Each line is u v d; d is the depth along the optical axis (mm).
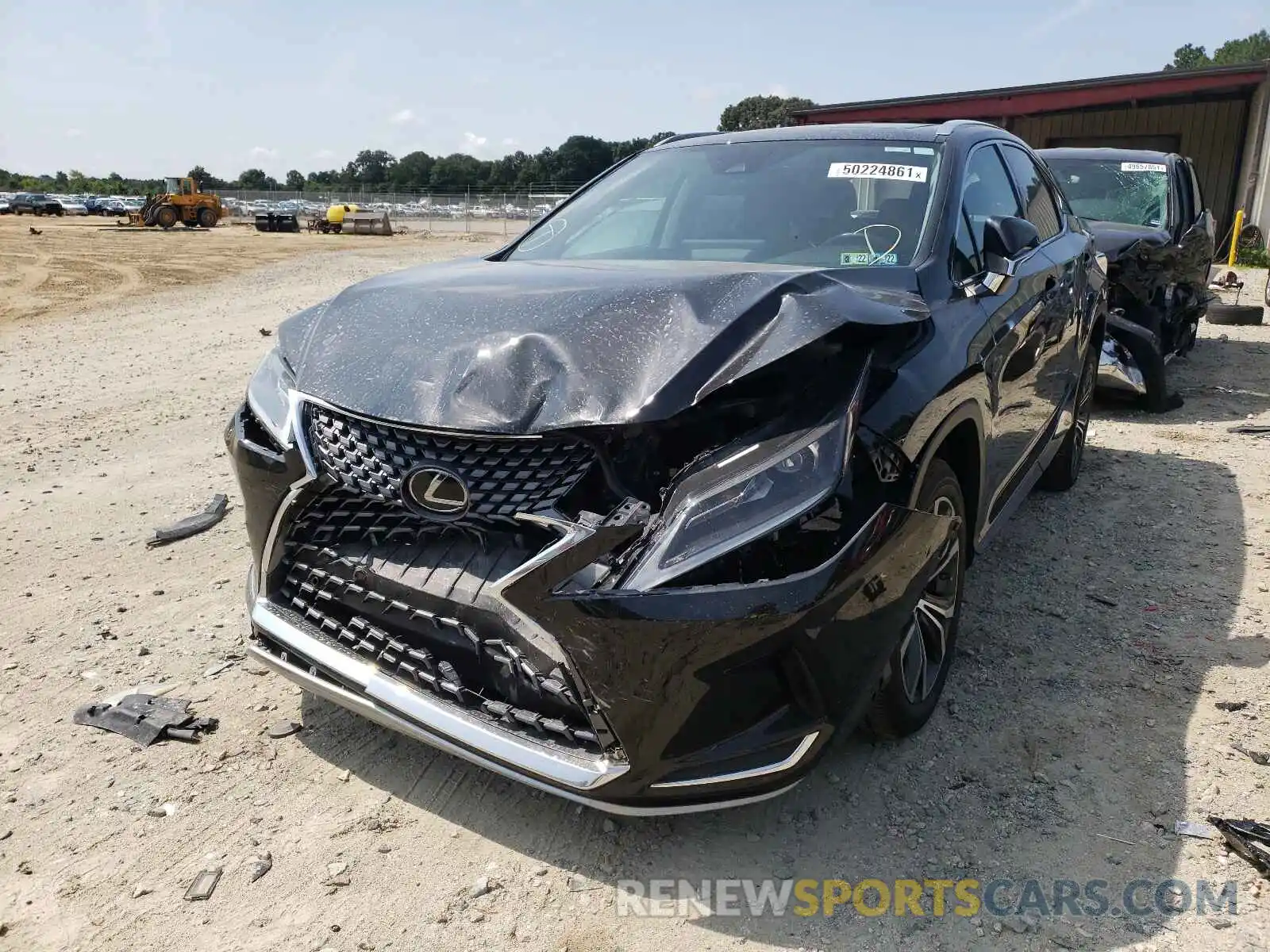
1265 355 9898
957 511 3033
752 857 2555
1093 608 3951
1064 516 5039
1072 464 5348
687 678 2189
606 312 2555
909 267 3088
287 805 2773
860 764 2918
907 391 2572
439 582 2469
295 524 2744
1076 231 5363
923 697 2990
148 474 5922
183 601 4074
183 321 13852
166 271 22297
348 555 2658
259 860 2547
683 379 2311
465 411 2375
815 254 3373
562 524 2258
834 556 2277
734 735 2271
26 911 2371
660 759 2230
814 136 4004
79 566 4445
